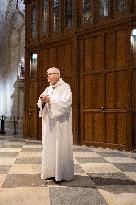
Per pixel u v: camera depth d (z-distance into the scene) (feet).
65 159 19.19
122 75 34.99
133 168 23.70
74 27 39.88
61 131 19.16
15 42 59.36
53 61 42.96
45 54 44.19
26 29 47.67
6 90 60.75
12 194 16.26
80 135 39.37
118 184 18.60
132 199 15.57
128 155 30.68
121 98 34.91
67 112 19.47
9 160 26.78
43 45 44.37
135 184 18.62
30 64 47.16
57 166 18.72
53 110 18.79
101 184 18.56
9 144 39.27
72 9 40.29
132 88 33.91
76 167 23.80
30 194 16.28
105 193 16.58
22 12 57.98
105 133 36.37
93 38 38.11
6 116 60.39
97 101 37.42
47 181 19.06
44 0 44.68
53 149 19.35
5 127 59.98
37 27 45.37
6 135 53.98
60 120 19.21
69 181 19.21
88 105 38.47
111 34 36.22
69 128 19.53
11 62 60.18
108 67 36.45
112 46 36.06
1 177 20.13
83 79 39.17
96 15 37.73
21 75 56.80
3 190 17.02
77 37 39.63
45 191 16.88
